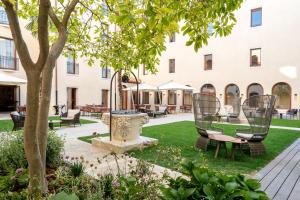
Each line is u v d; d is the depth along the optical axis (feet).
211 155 18.66
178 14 7.93
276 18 55.21
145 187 7.94
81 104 60.08
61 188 9.27
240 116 47.52
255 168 15.55
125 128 20.43
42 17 7.52
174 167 9.72
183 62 69.72
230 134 28.43
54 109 53.26
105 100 67.31
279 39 54.95
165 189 6.27
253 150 18.53
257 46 57.82
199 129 20.83
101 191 8.42
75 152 19.30
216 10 9.05
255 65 58.39
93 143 21.84
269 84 56.39
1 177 10.50
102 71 65.77
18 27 7.76
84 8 16.93
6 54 49.57
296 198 11.03
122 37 17.16
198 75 67.00
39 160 8.87
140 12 6.72
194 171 6.38
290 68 53.67
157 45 8.52
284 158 18.07
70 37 17.53
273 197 11.14
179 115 56.18
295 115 51.70
